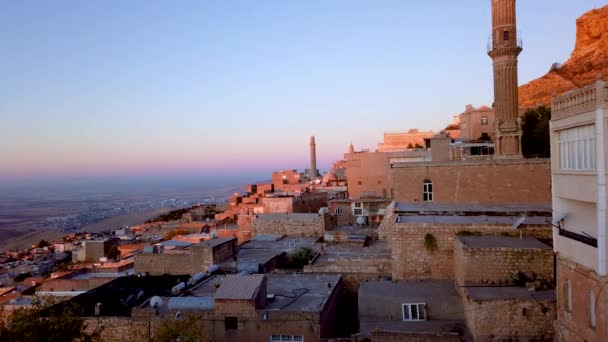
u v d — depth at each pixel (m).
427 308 30.81
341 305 39.12
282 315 29.70
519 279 29.33
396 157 84.94
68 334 25.50
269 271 45.91
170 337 27.06
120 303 35.38
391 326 29.61
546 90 106.88
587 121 20.36
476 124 82.38
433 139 53.50
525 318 26.28
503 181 43.50
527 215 39.03
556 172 24.05
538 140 62.12
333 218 68.69
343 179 121.06
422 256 35.25
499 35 50.47
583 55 117.44
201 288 37.62
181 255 46.41
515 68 50.28
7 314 35.72
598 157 19.44
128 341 31.45
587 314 21.00
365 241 56.31
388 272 41.41
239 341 29.95
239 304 30.12
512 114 50.34
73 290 46.72
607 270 19.39
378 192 85.19
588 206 20.94
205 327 30.39
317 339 29.30
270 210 77.94
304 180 131.75
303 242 58.62
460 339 26.17
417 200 45.72
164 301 34.69
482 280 29.97
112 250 78.06
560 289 24.02
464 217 38.59
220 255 47.16
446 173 44.88
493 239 32.69
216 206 141.25
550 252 29.12
